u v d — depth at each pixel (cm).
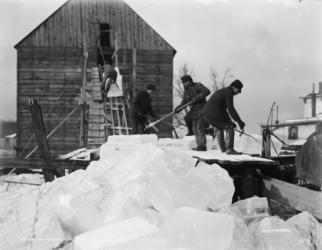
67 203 369
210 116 631
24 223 393
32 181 824
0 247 360
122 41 2022
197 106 772
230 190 396
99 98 1560
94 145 1349
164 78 2023
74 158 801
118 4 2019
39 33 1978
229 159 507
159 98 2014
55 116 1953
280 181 514
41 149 734
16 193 596
